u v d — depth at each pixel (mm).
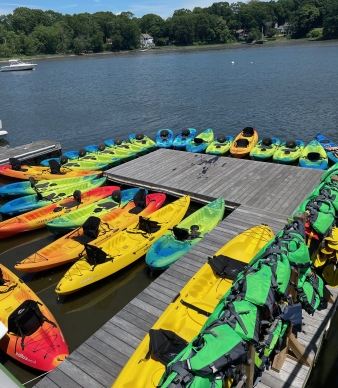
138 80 56812
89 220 12180
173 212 13695
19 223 13695
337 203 7836
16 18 123438
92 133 28969
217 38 130375
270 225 12023
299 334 7309
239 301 5551
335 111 30734
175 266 10172
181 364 4676
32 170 19234
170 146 22578
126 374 6574
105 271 10781
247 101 36906
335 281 7742
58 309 10664
